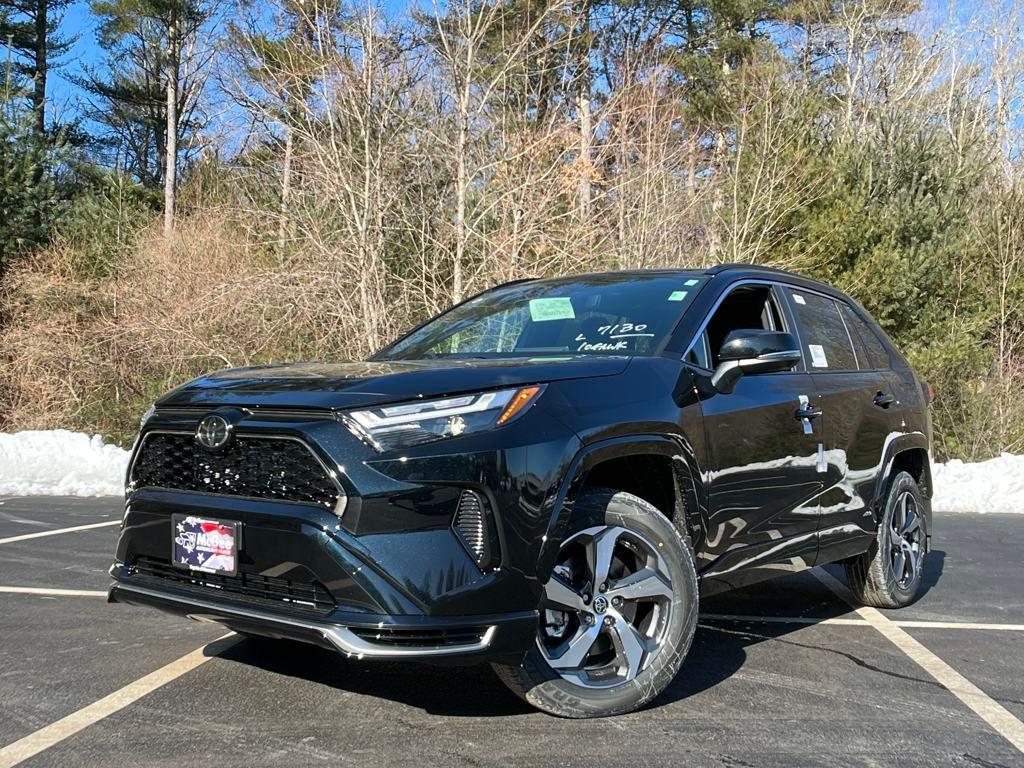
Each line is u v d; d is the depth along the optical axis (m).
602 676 3.35
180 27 28.41
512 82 12.94
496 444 2.99
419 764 2.94
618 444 3.31
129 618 4.76
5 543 6.88
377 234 12.41
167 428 3.32
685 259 14.44
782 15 29.14
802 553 4.40
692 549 3.67
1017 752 3.17
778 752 3.11
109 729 3.23
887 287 14.75
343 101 12.30
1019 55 27.55
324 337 12.85
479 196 12.94
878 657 4.32
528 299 4.76
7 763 2.93
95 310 14.91
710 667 4.11
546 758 3.00
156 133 34.47
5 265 16.33
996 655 4.39
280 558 2.96
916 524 5.54
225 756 2.99
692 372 3.82
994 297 16.38
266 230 14.09
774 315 4.69
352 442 2.91
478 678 3.81
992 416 14.66
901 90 27.41
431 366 3.35
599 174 13.31
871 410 5.00
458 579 2.89
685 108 22.59
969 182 17.42
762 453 4.03
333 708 3.45
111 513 8.40
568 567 3.29
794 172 15.14
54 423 13.62
